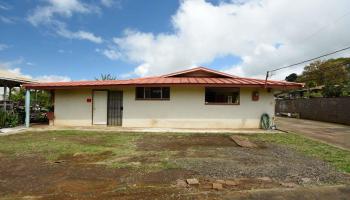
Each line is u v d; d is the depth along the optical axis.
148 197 3.84
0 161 5.97
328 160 6.20
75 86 12.31
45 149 7.27
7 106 14.31
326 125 15.95
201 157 6.42
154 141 8.84
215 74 14.81
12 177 4.82
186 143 8.51
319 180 4.69
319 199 3.82
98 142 8.52
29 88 12.77
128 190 4.13
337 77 34.78
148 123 12.83
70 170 5.25
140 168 5.38
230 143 8.58
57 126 13.08
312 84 32.50
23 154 6.68
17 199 3.79
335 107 17.73
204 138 9.56
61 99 13.52
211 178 4.75
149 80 13.21
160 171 5.18
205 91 12.77
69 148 7.42
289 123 17.34
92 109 13.32
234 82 12.18
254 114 12.63
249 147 7.84
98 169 5.32
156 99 12.80
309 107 21.41
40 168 5.41
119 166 5.52
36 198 3.83
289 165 5.70
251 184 4.44
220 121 12.62
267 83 11.98
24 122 14.42
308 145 8.27
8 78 13.10
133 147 7.72
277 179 4.73
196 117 12.66
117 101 13.33
